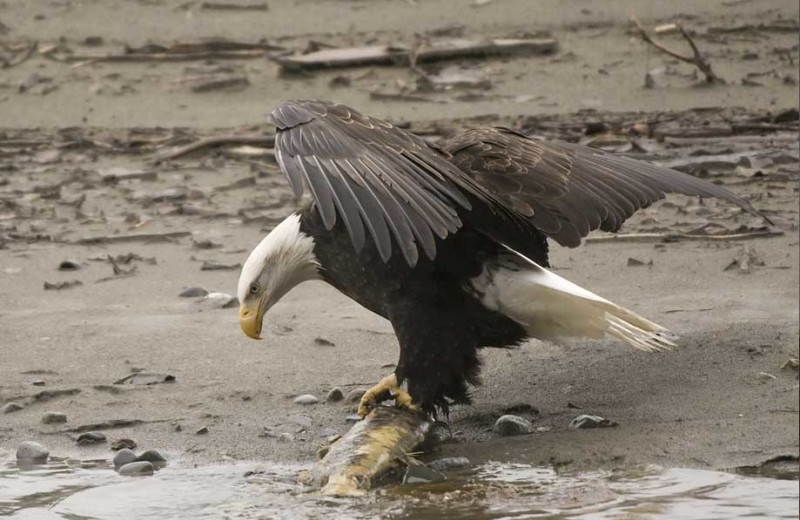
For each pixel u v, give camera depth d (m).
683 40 23.84
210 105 21.88
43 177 17.66
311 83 22.58
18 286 13.01
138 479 8.55
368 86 22.33
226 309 12.20
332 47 24.16
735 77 21.91
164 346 11.20
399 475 8.52
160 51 24.34
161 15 26.80
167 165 18.16
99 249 14.27
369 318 11.82
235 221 15.26
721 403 9.42
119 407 9.94
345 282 9.30
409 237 7.82
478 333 9.23
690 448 8.66
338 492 8.16
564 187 9.59
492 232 9.16
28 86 22.81
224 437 9.30
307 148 8.29
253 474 8.60
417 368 9.12
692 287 12.20
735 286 12.16
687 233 13.95
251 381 10.37
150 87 22.75
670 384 9.88
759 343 10.53
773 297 11.75
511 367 10.46
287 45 24.62
